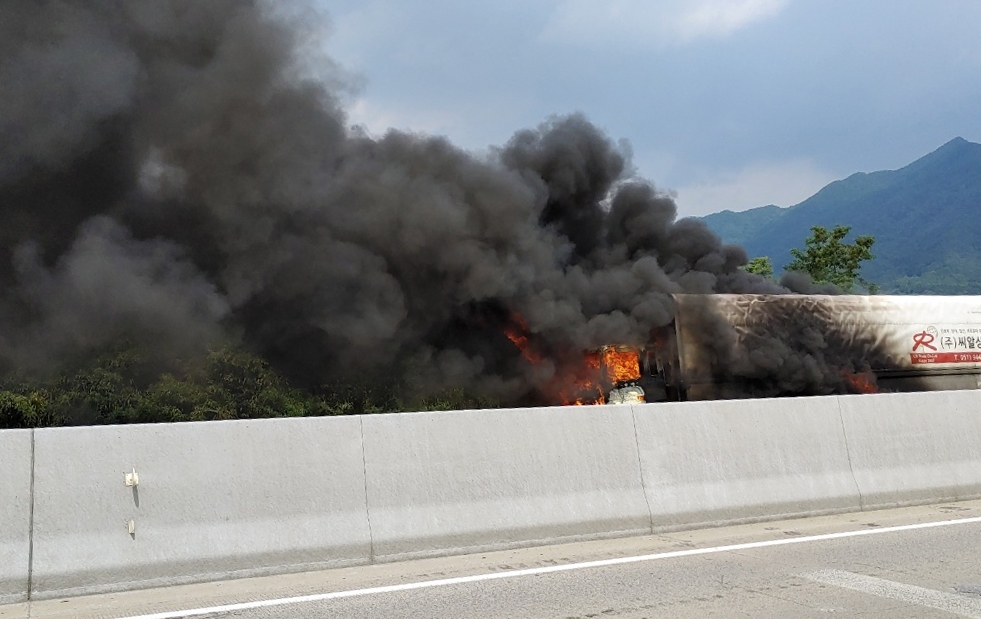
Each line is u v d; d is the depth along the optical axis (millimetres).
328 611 4727
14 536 5121
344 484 6113
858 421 8562
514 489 6699
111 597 5141
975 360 17391
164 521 5527
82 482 5363
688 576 5508
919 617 4457
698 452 7602
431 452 6469
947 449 9039
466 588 5238
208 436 5789
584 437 7105
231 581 5543
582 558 6137
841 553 6230
